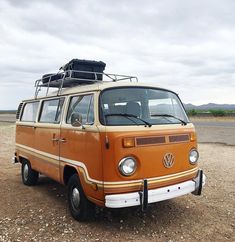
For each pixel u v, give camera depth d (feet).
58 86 24.48
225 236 16.76
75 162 18.48
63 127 19.97
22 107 28.86
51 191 25.11
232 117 127.03
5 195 23.91
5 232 17.20
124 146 15.98
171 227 17.88
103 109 16.98
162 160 17.24
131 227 17.89
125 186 16.01
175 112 19.97
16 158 29.19
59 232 17.25
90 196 17.07
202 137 60.13
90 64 22.31
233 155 40.29
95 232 17.24
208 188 25.40
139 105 18.38
